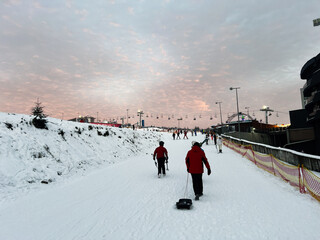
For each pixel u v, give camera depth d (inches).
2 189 257.1
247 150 582.9
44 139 428.8
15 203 228.5
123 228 162.6
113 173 405.1
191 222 168.9
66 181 339.3
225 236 142.8
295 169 272.8
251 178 332.8
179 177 357.7
